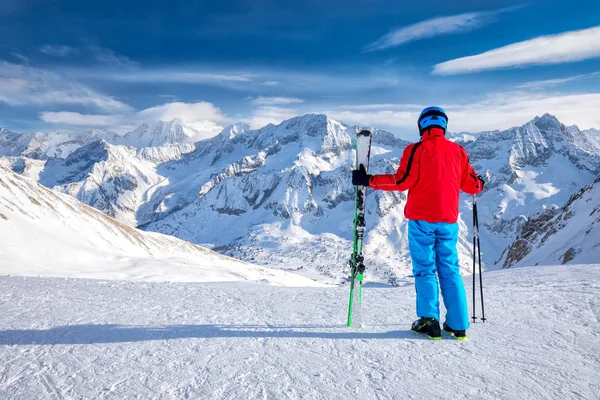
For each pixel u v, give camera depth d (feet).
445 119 13.61
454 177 12.95
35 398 8.49
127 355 11.01
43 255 207.10
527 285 21.98
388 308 17.28
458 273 12.98
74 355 10.99
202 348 11.60
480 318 14.84
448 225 12.89
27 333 13.01
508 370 9.84
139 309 17.01
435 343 12.03
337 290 23.27
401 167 13.29
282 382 9.20
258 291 22.59
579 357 10.67
